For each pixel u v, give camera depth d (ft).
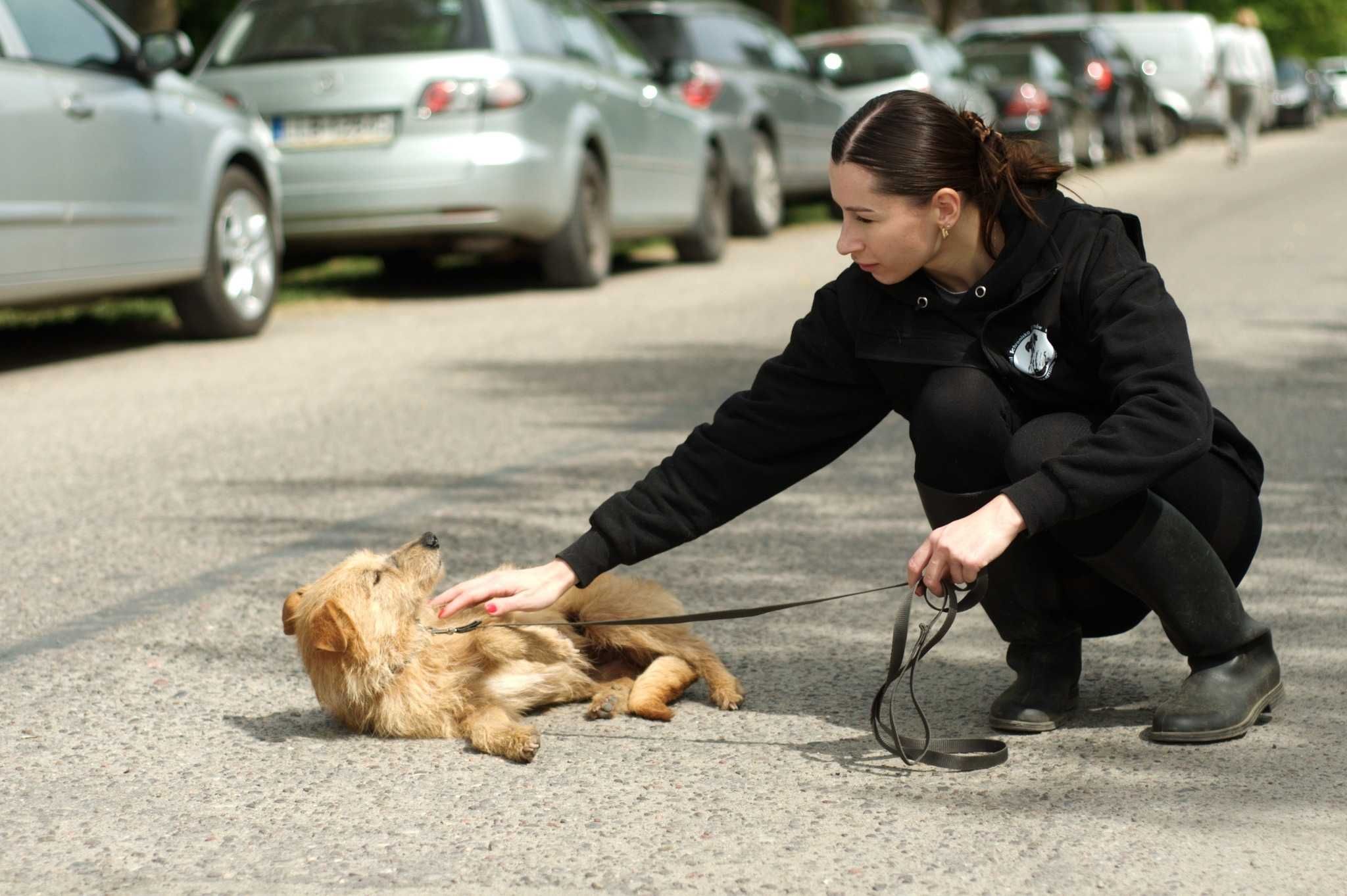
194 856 13.34
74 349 45.83
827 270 63.52
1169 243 66.95
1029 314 14.58
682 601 21.38
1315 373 37.73
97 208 40.22
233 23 53.78
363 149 50.75
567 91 54.29
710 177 67.82
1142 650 18.86
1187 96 141.59
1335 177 105.60
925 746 15.25
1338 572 22.09
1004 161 14.34
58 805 14.53
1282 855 12.92
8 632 20.22
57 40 40.14
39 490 28.50
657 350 43.47
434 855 13.25
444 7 52.19
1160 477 13.84
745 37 76.13
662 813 14.14
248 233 47.44
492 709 16.25
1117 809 13.96
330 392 37.91
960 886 12.44
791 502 27.32
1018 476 14.52
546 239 55.01
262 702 17.62
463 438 32.53
